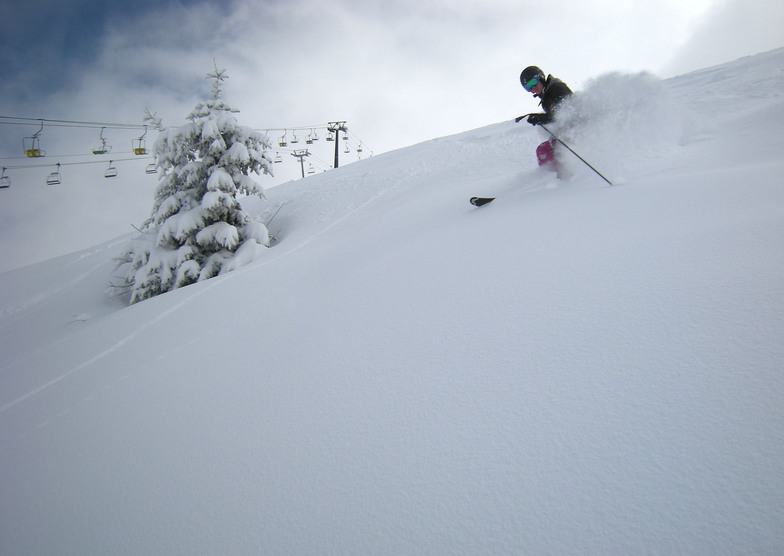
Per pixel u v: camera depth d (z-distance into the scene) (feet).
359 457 4.43
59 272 45.39
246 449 5.32
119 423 7.43
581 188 11.27
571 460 3.45
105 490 5.54
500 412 4.28
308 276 13.51
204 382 7.94
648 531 2.73
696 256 5.63
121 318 16.15
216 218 28.48
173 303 15.70
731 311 4.34
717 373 3.68
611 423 3.64
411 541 3.29
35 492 6.10
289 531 3.83
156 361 10.13
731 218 6.39
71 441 7.37
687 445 3.18
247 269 18.49
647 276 5.62
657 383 3.84
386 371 5.90
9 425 9.19
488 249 8.89
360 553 3.35
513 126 42.47
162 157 29.91
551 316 5.60
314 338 8.05
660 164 11.29
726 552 2.44
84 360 12.28
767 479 2.73
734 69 30.25
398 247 12.16
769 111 13.57
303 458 4.75
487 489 3.49
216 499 4.61
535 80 13.17
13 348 24.88
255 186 30.27
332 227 25.96
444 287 7.93
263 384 6.95
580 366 4.46
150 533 4.45
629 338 4.58
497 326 5.89
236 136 30.27
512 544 2.98
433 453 4.09
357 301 9.07
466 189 19.54
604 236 7.41
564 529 2.95
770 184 7.27
